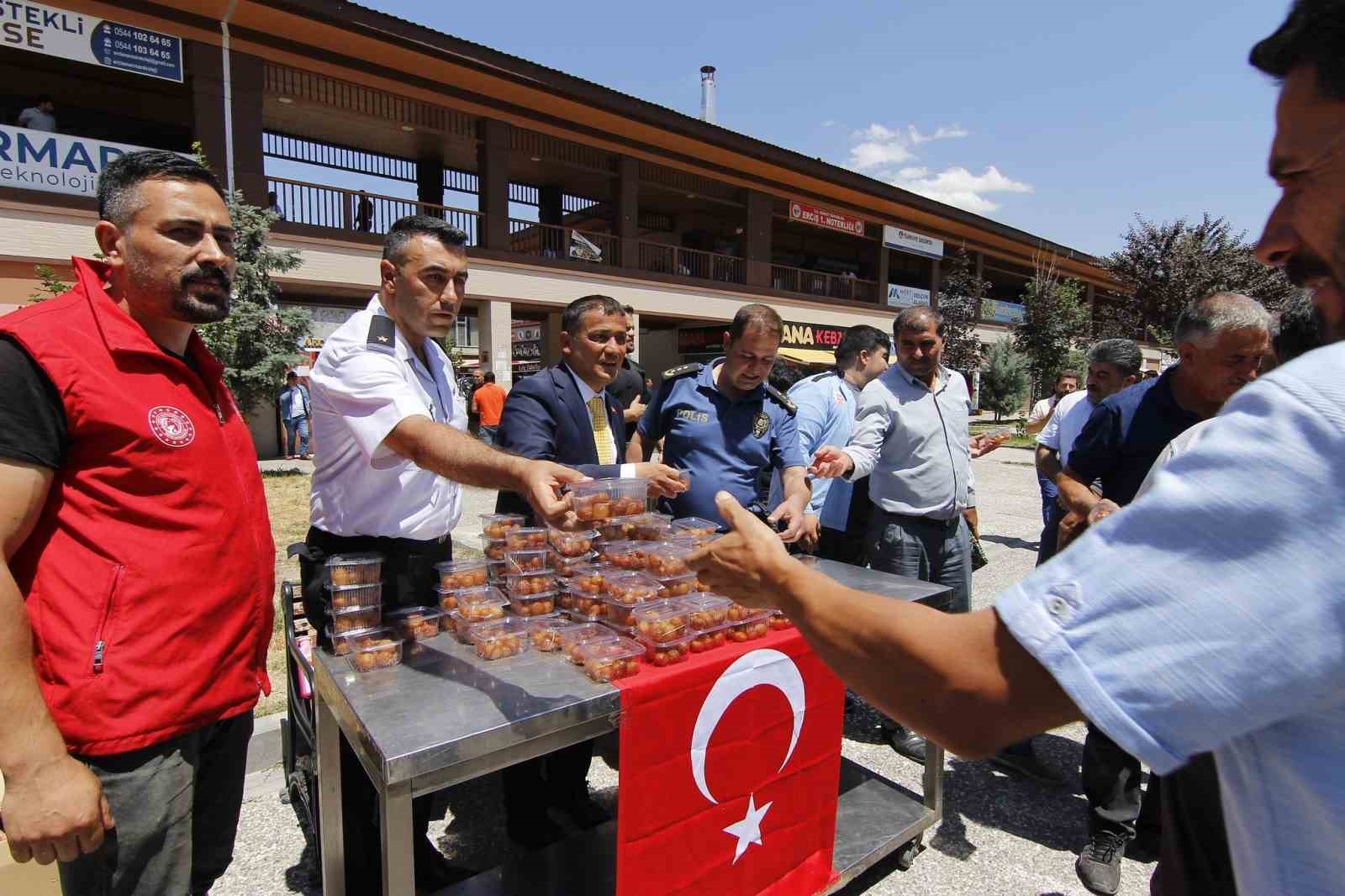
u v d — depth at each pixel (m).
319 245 12.37
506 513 2.76
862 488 3.84
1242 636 0.60
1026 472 13.71
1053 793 3.05
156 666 1.46
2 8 9.45
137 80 12.37
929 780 2.60
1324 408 0.60
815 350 21.12
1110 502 2.32
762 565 0.93
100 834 1.35
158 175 1.50
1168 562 0.63
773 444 3.12
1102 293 35.28
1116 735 0.64
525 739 1.56
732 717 1.95
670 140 16.91
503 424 2.76
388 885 1.46
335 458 2.07
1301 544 0.58
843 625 0.83
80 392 1.37
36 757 1.27
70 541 1.40
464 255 2.16
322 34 11.83
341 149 15.84
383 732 1.49
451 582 2.09
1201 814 0.86
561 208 19.25
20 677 1.27
